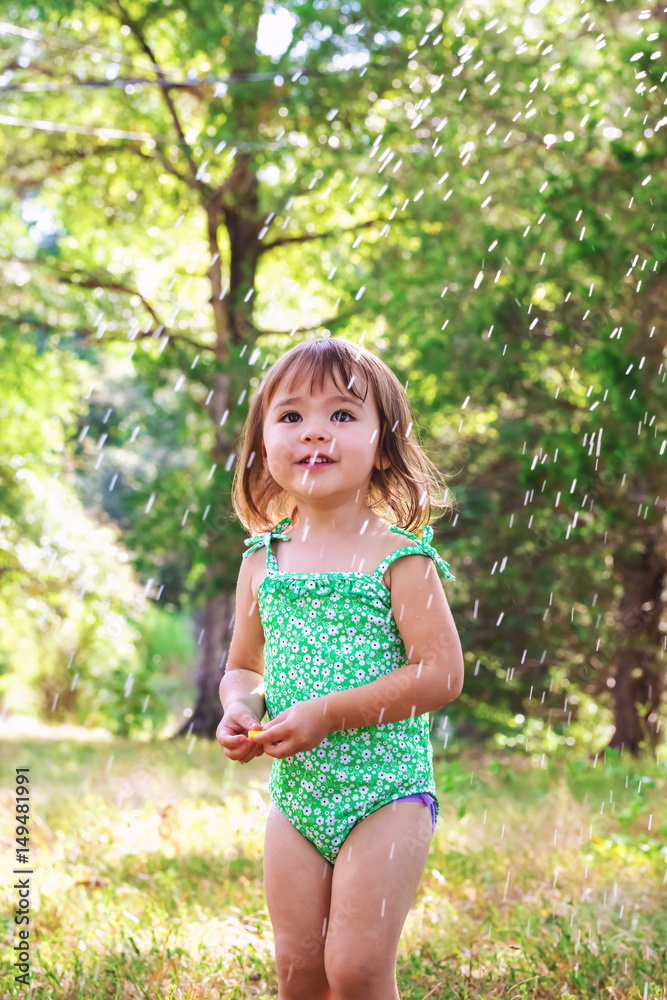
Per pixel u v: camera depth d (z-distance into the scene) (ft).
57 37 42.68
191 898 12.13
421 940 10.70
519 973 9.39
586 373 31.07
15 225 50.24
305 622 7.55
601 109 29.86
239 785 20.58
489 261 31.42
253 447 8.82
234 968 9.69
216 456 39.24
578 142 28.99
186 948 10.16
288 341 40.83
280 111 37.65
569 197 27.32
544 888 12.48
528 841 14.88
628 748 36.78
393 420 8.18
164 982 9.29
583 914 11.10
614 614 37.09
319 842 7.27
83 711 59.00
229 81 36.50
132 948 10.00
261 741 6.95
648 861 13.67
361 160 37.65
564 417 30.66
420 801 7.34
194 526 39.19
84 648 58.59
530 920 10.57
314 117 37.37
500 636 36.96
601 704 43.16
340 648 7.45
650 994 8.73
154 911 11.26
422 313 32.99
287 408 7.74
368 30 35.91
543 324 31.42
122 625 48.03
